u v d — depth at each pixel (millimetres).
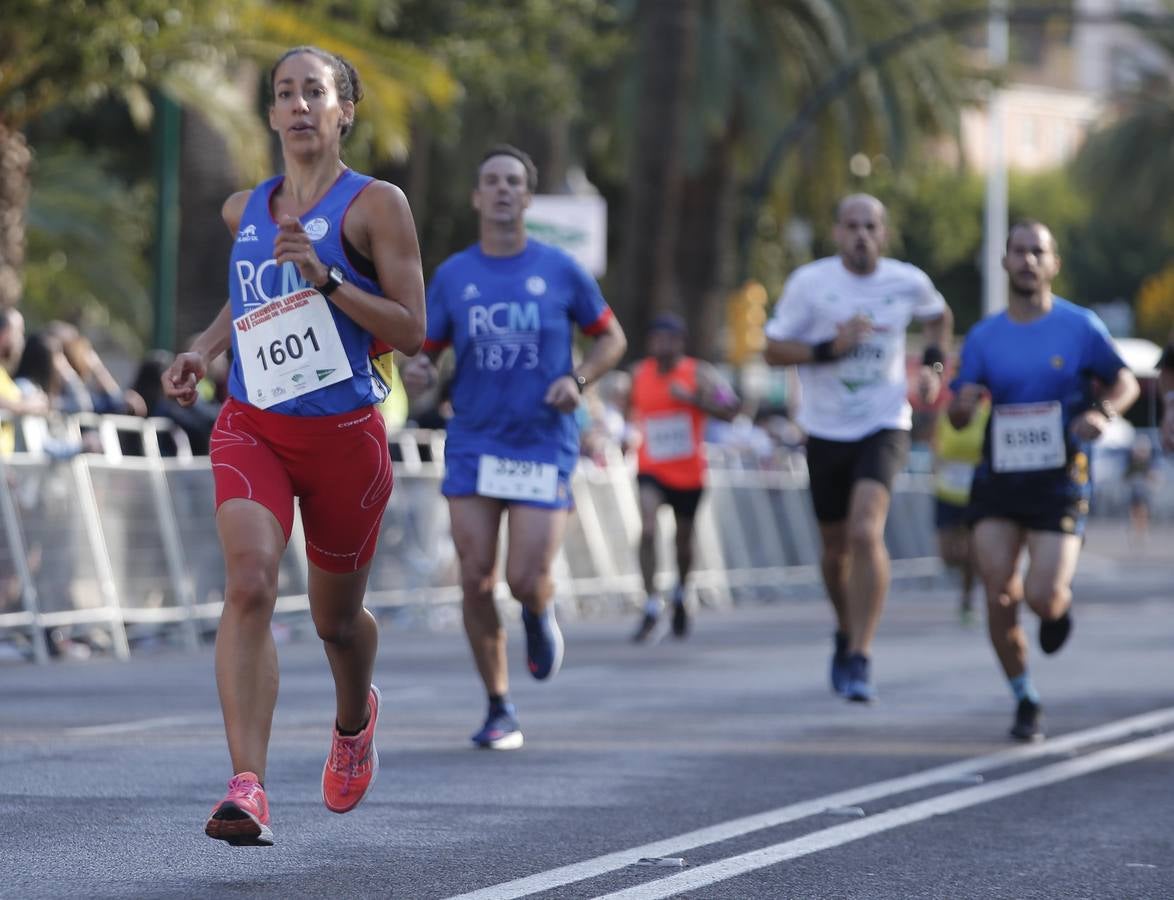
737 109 91250
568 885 17719
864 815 22047
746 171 99688
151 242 109250
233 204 18203
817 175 98312
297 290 17531
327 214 17562
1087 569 93375
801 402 33531
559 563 60188
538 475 26812
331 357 17484
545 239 57406
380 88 61500
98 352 118000
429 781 24094
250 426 17641
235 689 16797
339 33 60344
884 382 32906
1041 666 40906
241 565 17062
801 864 19109
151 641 45188
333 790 19281
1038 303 28906
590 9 81062
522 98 81812
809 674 39094
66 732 28438
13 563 41375
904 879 18531
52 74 55938
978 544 28797
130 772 24281
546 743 27922
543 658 27406
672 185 81938
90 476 43500
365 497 17859
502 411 26859
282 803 22141
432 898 16984
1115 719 31438
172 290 62594
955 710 32594
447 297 27219
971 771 25531
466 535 26938
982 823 21688
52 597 42250
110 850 19031
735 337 91938
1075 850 20219
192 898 16797
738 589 70000
